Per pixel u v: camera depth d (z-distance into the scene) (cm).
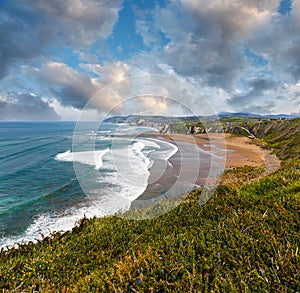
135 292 257
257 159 3794
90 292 282
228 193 647
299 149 4019
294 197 498
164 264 305
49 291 316
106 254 443
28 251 530
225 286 244
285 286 230
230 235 357
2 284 359
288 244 296
